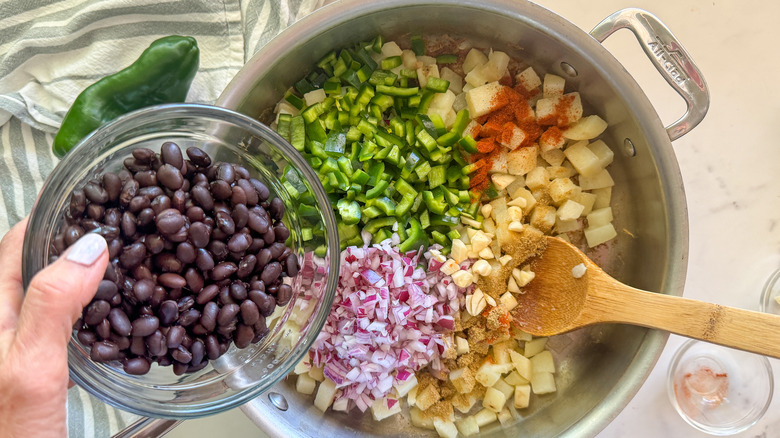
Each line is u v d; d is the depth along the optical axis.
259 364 0.30
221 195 0.26
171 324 0.25
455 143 0.35
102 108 0.34
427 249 0.35
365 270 0.34
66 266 0.22
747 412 0.39
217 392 0.29
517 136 0.35
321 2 0.37
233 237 0.26
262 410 0.31
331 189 0.34
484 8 0.31
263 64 0.30
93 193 0.25
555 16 0.30
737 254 0.39
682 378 0.39
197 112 0.27
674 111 0.38
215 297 0.26
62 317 0.23
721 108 0.39
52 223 0.26
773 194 0.39
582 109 0.35
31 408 0.23
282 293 0.28
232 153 0.32
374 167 0.34
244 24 0.37
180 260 0.25
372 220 0.34
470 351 0.35
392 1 0.30
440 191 0.35
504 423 0.37
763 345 0.29
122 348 0.25
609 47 0.38
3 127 0.36
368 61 0.35
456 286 0.34
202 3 0.36
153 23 0.36
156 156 0.27
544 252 0.35
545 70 0.36
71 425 0.36
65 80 0.36
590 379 0.36
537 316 0.35
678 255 0.31
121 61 0.37
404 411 0.37
